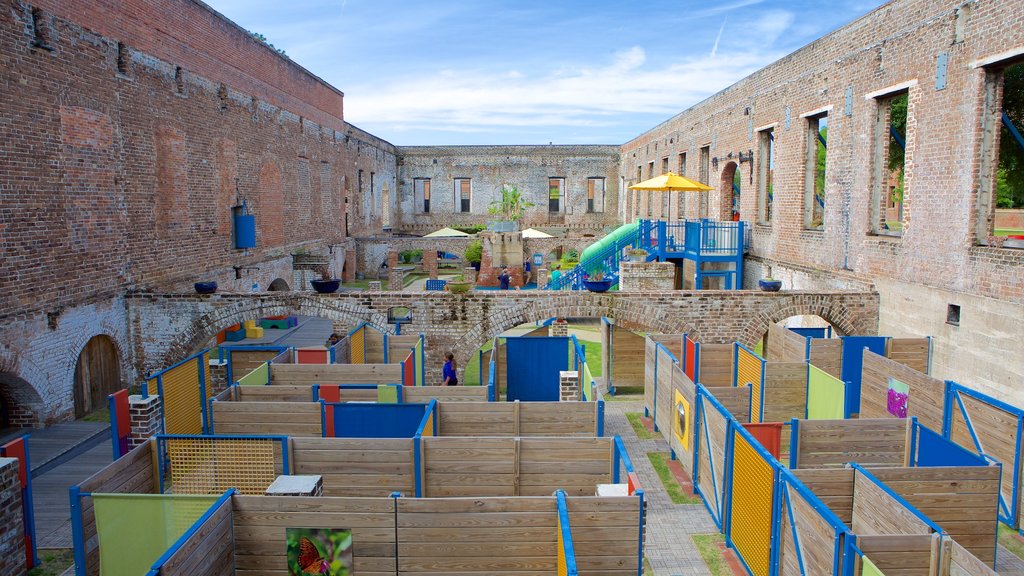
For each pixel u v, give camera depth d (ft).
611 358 56.03
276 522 21.90
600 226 148.36
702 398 34.24
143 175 54.08
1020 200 100.01
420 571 22.08
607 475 28.30
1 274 40.29
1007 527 31.65
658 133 110.73
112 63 50.03
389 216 143.74
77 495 23.15
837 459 30.83
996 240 41.57
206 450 28.58
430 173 149.18
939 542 19.75
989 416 33.01
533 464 28.30
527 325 81.56
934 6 44.88
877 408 42.96
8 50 40.55
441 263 139.03
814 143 62.18
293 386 37.32
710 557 29.43
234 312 53.01
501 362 53.26
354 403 33.81
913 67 47.21
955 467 24.98
